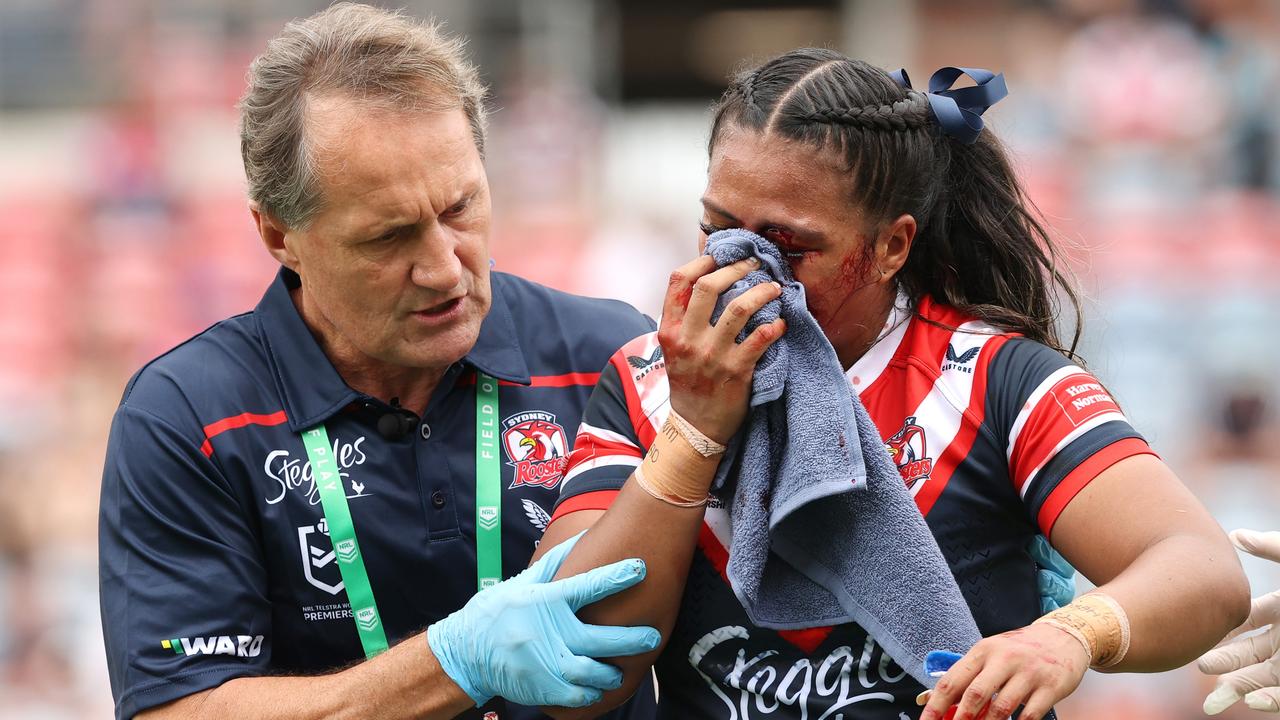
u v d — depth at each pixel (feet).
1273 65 99.66
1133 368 89.15
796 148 21.61
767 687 22.15
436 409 27.66
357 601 26.89
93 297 103.24
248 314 28.43
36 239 105.70
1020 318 23.47
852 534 21.61
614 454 23.73
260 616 26.48
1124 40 102.22
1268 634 24.52
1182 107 99.09
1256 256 93.15
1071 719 68.18
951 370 22.61
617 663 22.82
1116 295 91.40
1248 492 82.99
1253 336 90.07
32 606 83.10
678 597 22.40
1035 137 98.99
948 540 21.97
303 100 24.99
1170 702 67.36
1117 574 20.44
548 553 23.18
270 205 25.91
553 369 28.84
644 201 110.73
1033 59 106.73
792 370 21.76
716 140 22.70
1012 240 24.04
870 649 21.93
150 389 27.07
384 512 26.99
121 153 108.68
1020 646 18.80
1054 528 21.25
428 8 106.73
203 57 111.75
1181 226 94.73
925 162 22.56
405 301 25.38
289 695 24.44
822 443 21.16
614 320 29.58
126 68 112.47
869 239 22.22
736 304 21.29
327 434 27.14
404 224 24.70
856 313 22.82
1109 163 97.86
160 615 25.55
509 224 104.32
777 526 22.04
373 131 24.48
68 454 93.40
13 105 112.57
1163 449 86.12
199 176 107.45
